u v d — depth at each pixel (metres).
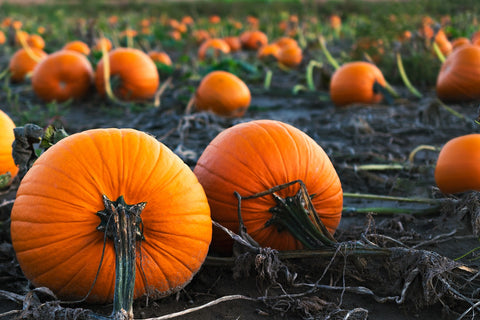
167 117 2.63
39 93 3.02
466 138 1.55
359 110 2.63
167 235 1.15
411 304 1.22
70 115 2.79
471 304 1.19
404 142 2.21
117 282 1.08
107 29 6.30
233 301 1.22
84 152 1.15
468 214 1.40
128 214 1.12
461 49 2.76
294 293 1.25
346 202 1.71
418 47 3.69
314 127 2.49
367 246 1.24
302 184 1.25
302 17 7.79
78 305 1.18
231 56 5.35
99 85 2.99
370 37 3.84
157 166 1.17
